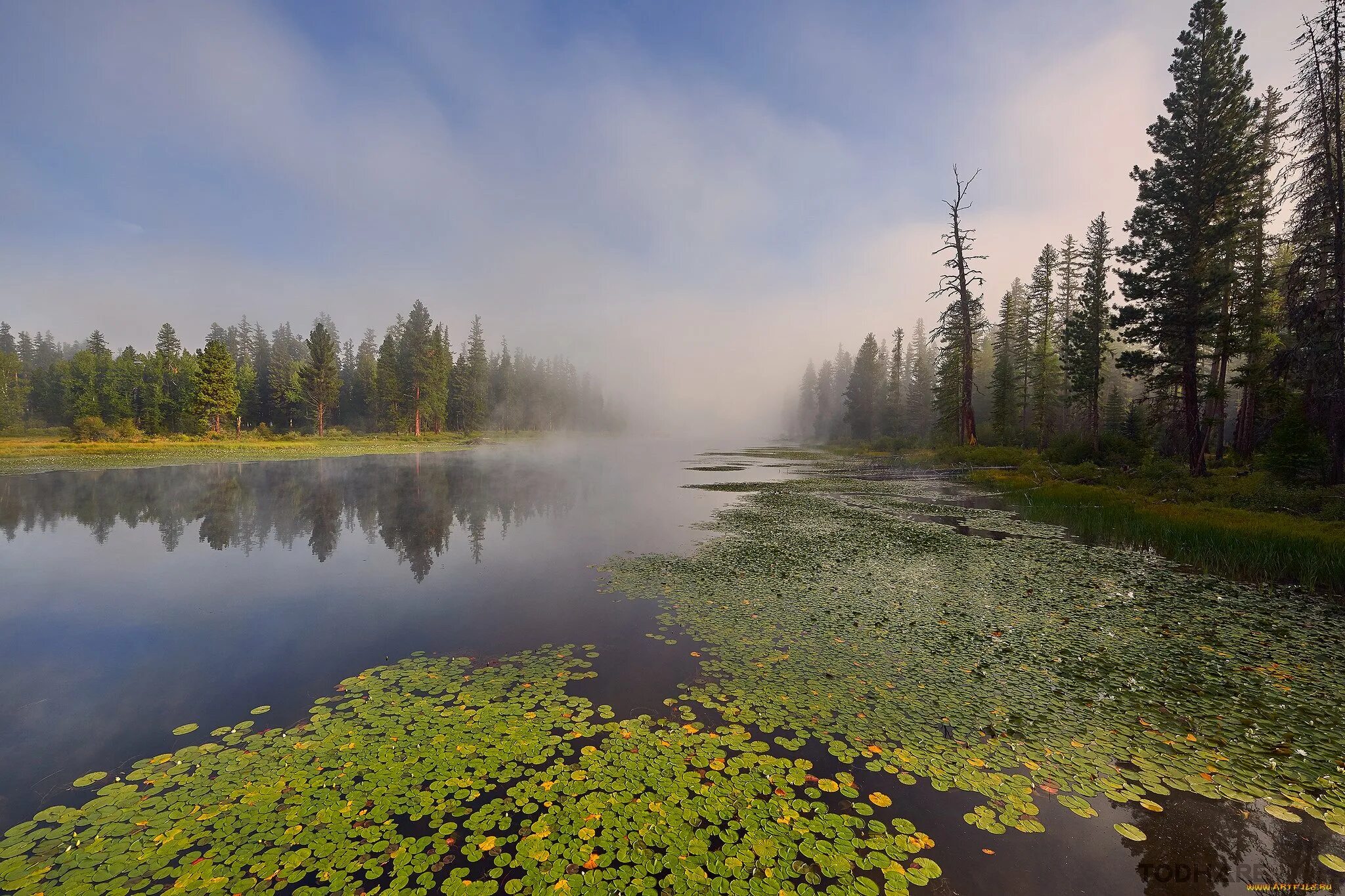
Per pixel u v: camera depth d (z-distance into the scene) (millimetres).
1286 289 17875
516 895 3035
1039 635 7301
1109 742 4727
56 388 67438
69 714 5191
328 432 67562
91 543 12672
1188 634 7355
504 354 95562
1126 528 13547
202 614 7996
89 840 3445
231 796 3912
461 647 6855
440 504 19000
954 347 35969
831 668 6258
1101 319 31562
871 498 21531
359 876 3176
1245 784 4133
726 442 99500
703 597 8898
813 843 3482
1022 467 27625
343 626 7586
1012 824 3693
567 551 12156
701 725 4957
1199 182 20391
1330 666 6309
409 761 4359
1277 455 17516
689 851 3395
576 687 5766
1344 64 16125
